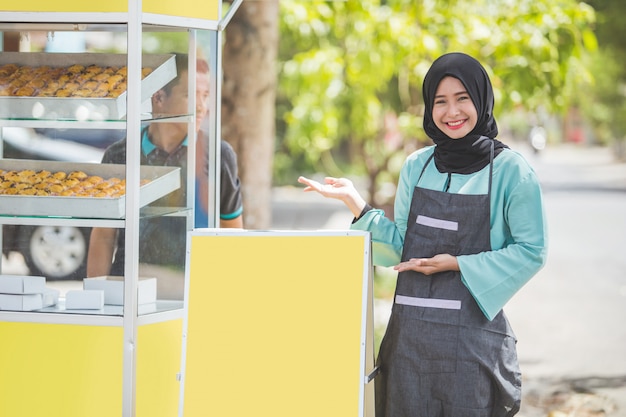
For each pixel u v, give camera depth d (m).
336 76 11.21
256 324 4.53
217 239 4.62
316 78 10.98
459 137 4.59
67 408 4.90
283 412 4.46
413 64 10.19
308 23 10.21
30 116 5.00
